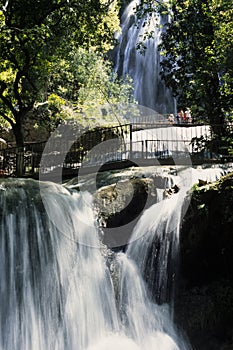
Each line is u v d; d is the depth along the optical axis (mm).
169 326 6699
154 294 6941
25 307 5910
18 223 6344
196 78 14422
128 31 31391
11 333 5691
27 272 6113
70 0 14359
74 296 6262
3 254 6059
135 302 6672
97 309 6336
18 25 14148
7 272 6004
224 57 12477
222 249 7160
